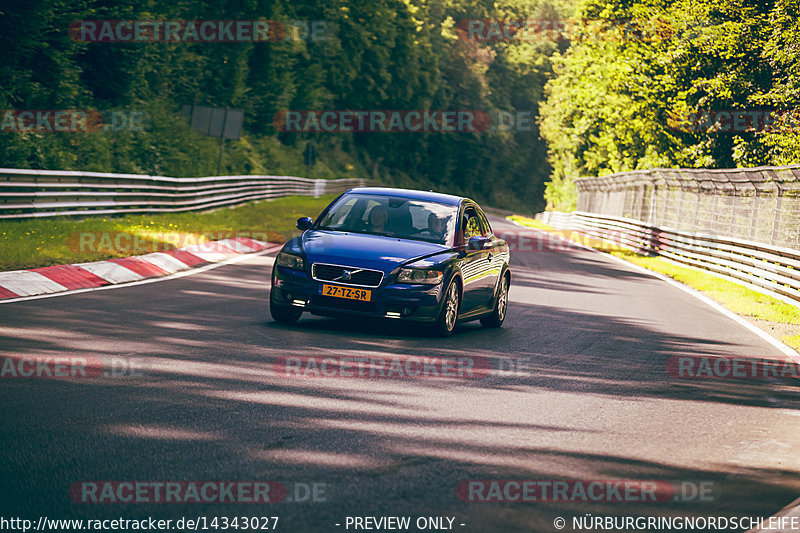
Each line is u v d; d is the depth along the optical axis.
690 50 177.12
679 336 46.19
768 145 153.50
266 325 38.81
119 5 126.56
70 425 21.33
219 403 24.50
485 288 43.44
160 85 153.88
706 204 98.12
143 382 26.39
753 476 20.81
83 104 116.81
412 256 38.59
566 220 196.12
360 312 37.62
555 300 59.50
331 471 18.92
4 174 65.00
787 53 153.38
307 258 38.41
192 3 171.62
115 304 42.28
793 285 64.06
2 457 18.56
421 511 16.69
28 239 58.31
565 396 28.84
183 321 38.56
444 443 21.81
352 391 27.11
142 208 90.00
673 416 27.05
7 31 96.31
